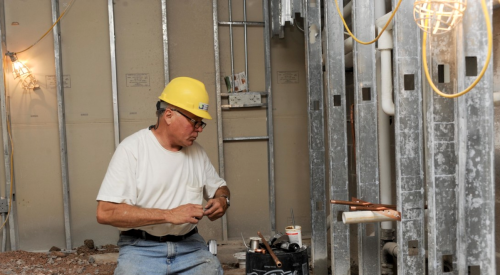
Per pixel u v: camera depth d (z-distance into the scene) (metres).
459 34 1.53
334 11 2.70
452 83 1.62
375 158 2.42
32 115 3.96
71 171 4.04
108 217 1.91
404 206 1.92
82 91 4.02
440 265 1.68
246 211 4.26
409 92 1.92
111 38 3.97
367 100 2.43
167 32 4.07
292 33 4.24
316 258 3.18
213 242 2.26
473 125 1.56
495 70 2.02
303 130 4.28
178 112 2.01
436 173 1.66
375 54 2.54
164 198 2.06
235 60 4.18
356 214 1.92
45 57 3.96
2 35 3.83
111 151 4.07
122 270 1.98
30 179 3.98
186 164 2.13
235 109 4.21
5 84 3.86
